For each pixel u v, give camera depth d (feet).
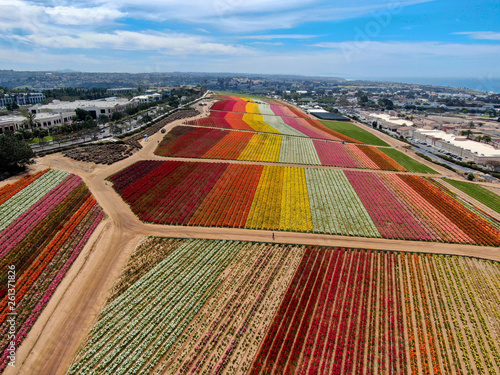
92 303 172.96
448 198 333.42
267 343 153.89
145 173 338.95
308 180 362.53
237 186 329.31
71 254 206.18
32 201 250.57
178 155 412.36
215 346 152.87
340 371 144.87
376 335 164.45
